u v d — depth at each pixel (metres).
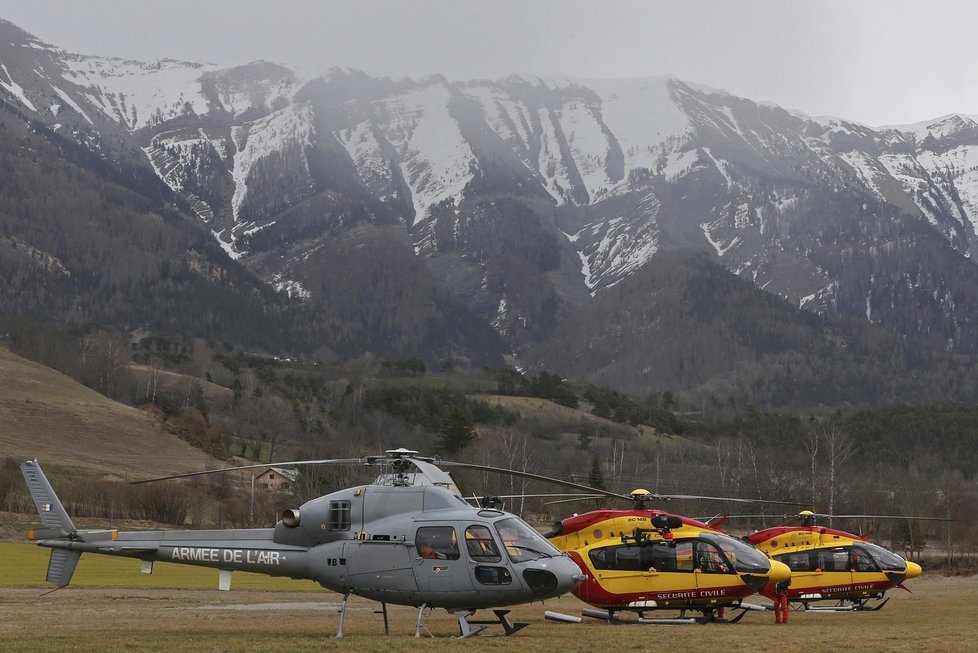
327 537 32.34
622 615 42.69
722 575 38.94
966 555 127.38
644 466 184.25
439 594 30.95
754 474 147.88
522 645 28.42
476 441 164.75
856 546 48.78
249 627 35.62
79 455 183.25
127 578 73.00
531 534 31.75
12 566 77.94
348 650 26.81
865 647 28.48
